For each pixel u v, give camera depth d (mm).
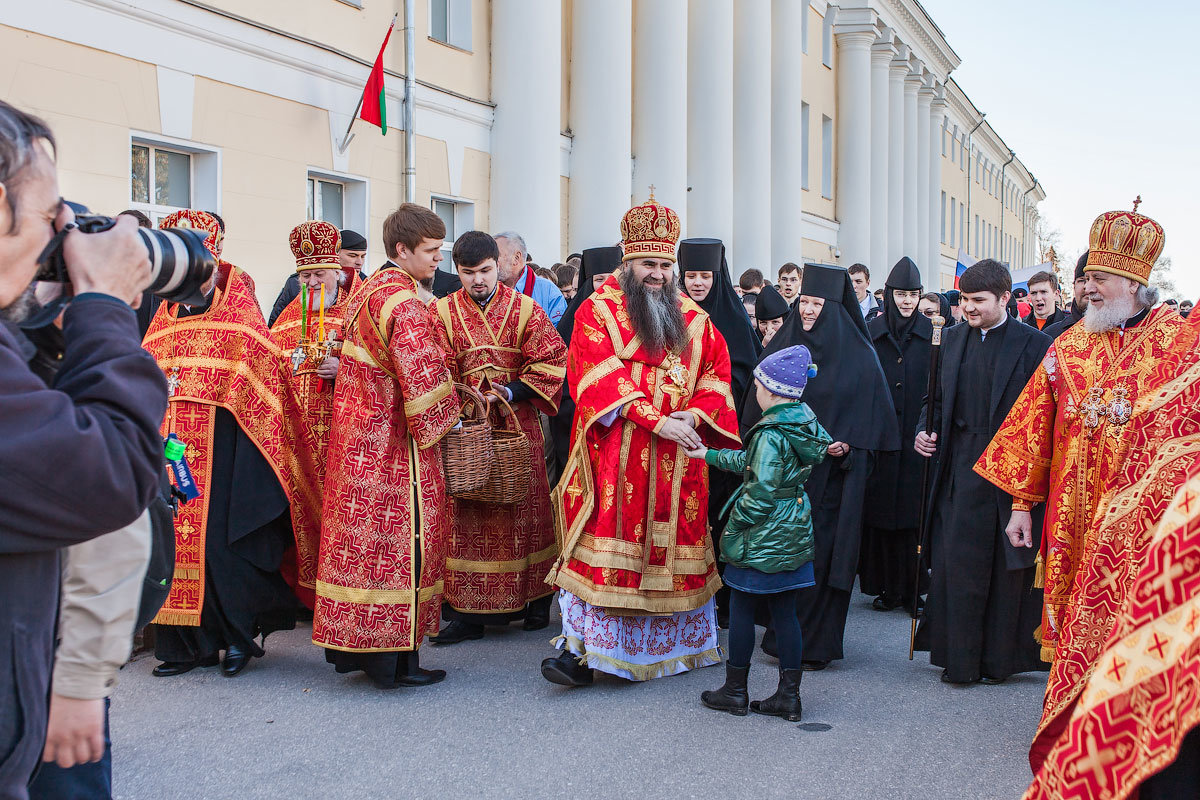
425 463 4473
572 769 3646
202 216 4785
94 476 1416
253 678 4645
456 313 5242
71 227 1588
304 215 9539
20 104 6926
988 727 4148
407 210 4512
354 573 4359
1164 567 1854
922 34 30453
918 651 5355
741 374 5727
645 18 14680
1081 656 3150
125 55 7684
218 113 8547
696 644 4824
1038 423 4191
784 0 20797
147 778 3527
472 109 11750
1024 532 4301
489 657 5047
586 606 4484
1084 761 1905
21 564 1428
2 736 1400
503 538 5289
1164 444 2805
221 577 4625
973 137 44500
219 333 4703
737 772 3641
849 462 4941
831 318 5191
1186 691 1738
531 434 5398
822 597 4887
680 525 4570
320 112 9648
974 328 4887
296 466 4898
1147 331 3814
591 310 4570
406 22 10547
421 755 3758
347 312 4645
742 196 18594
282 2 9164
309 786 3480
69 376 1507
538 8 11992
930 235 35562
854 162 26562
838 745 3918
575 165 13570
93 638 1716
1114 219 3867
